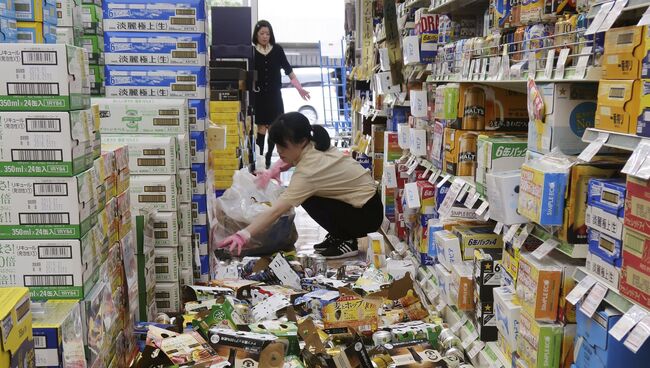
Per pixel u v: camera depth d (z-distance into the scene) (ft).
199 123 11.58
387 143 15.96
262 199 15.20
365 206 14.10
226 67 22.41
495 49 8.82
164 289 9.96
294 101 44.96
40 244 5.97
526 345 6.75
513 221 7.18
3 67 5.78
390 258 13.12
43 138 5.86
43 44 5.78
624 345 5.16
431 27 12.76
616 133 5.37
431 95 12.15
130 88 11.56
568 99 6.54
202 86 11.57
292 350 8.00
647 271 4.88
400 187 14.70
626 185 5.20
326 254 14.96
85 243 6.19
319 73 44.80
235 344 7.63
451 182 10.46
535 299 6.51
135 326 8.48
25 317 4.29
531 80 7.08
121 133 10.64
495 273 8.14
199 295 10.02
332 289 11.07
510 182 7.14
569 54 6.45
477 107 9.94
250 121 24.98
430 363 8.02
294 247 15.33
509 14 8.37
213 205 12.84
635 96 5.10
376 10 20.07
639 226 4.98
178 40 11.53
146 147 9.98
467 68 9.81
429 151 12.35
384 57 15.79
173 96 11.55
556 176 6.08
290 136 13.03
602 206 5.57
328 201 14.19
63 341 5.61
